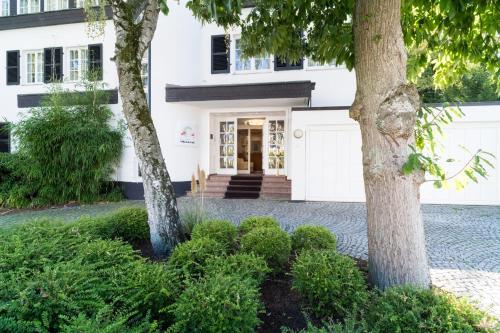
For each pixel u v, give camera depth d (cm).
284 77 1378
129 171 1245
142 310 278
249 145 1527
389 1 324
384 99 329
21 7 1455
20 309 235
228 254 435
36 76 1430
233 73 1420
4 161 1137
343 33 474
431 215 909
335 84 1338
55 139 1109
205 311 246
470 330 220
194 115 1399
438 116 413
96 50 1302
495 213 934
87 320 225
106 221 533
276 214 923
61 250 378
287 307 332
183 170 1351
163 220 488
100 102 1237
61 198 1148
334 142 1130
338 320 296
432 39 482
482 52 464
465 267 495
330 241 459
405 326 232
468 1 347
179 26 1342
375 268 346
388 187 335
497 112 1029
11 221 877
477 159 301
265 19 503
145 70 1309
